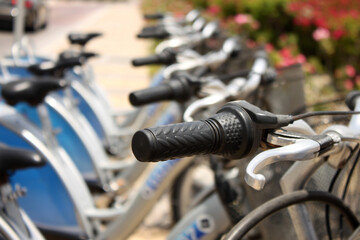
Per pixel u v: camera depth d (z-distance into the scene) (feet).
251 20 18.75
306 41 19.63
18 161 4.95
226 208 4.88
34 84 7.44
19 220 4.99
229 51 7.76
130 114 11.84
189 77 5.22
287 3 19.38
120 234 7.64
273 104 5.18
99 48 31.53
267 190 4.04
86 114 11.48
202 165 8.30
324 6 19.98
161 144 2.78
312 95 15.43
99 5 78.64
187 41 9.13
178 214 8.48
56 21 48.55
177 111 7.35
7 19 36.19
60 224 7.97
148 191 7.28
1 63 9.87
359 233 3.34
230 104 3.09
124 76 23.99
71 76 12.08
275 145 3.17
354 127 3.53
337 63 19.12
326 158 3.65
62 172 7.68
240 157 3.05
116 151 11.47
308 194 3.61
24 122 7.76
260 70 5.39
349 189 4.09
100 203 10.15
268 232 4.07
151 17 12.79
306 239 3.75
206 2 23.80
